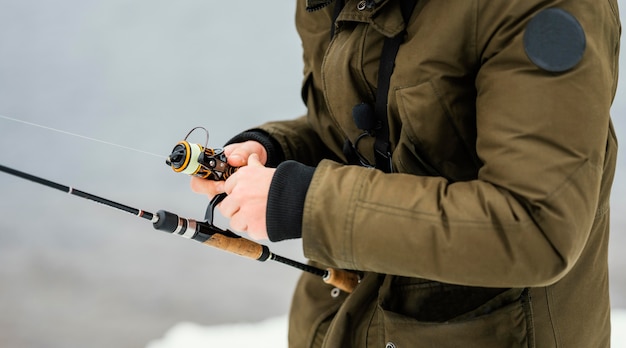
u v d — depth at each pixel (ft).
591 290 4.60
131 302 12.52
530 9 3.76
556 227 3.58
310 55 5.31
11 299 12.41
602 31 3.86
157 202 16.14
